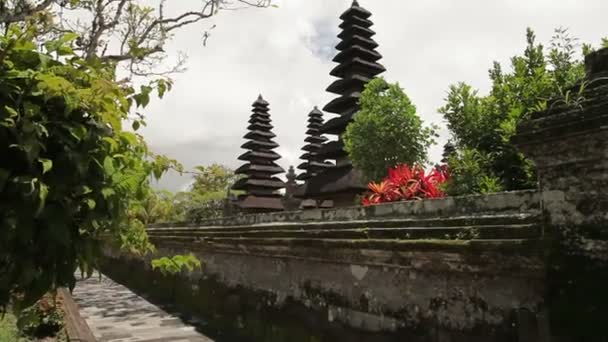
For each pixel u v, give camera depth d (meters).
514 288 4.18
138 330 9.99
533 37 6.91
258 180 29.66
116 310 12.53
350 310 6.39
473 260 4.45
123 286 18.27
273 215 9.08
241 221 10.45
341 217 7.01
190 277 13.09
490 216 4.53
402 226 5.56
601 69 3.85
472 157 6.56
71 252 2.01
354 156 14.59
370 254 5.86
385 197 7.91
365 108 15.04
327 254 6.84
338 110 20.28
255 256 9.44
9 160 1.85
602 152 3.41
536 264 3.89
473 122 6.90
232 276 10.48
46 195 1.80
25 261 1.83
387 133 13.84
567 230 3.64
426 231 5.14
